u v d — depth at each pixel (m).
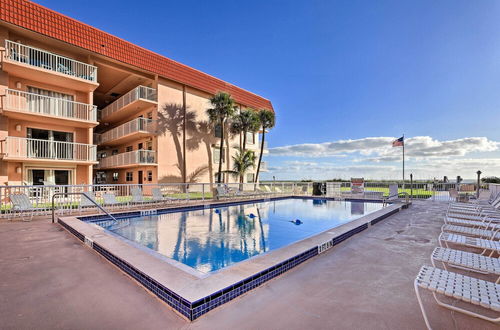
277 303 2.50
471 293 1.82
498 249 3.13
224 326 2.08
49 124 14.77
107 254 3.84
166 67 19.58
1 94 12.70
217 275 2.83
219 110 20.33
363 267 3.59
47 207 8.62
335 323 2.11
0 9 12.12
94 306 2.41
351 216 10.18
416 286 1.99
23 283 2.94
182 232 7.24
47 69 13.37
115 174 23.27
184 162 20.66
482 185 15.62
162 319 2.19
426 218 8.08
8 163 12.95
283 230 7.66
